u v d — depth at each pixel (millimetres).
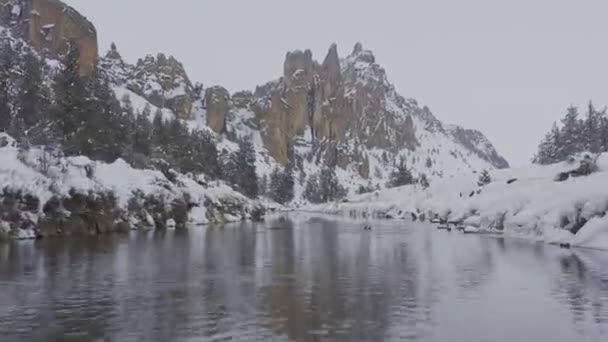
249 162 120375
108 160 61750
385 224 69562
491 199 60594
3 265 21031
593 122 116688
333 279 18344
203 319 12047
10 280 17359
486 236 43344
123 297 14594
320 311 12969
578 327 11586
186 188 62438
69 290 15617
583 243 32344
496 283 17625
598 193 37094
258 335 10641
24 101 63406
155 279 17922
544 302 14305
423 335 10773
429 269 21266
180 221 54719
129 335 10586
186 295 15016
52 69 110312
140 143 83500
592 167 54781
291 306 13562
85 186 38906
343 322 11828
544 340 10516
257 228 53812
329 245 33281
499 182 67125
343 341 10250
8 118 56781
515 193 51688
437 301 14375
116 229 41969
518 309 13383
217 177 102312
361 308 13375
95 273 19094
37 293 15086
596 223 32875
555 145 120562
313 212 148875
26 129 60500
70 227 36969
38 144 47500
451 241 37656
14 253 25266
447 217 74062
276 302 14062
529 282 17828
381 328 11297
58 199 36281
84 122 59938
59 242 31250
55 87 63812
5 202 32531
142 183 50156
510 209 48844
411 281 17953
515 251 29641
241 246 31562
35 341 10102
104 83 78750
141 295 14945
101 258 23719
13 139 44656
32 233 33594
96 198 40000
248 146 121562
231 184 110188
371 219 93562
